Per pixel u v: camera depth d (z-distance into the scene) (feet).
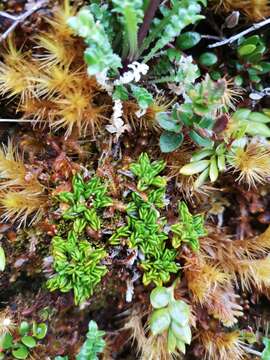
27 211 0.35
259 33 0.37
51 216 0.35
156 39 0.34
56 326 0.40
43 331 0.38
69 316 0.41
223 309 0.37
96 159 0.36
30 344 0.38
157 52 0.35
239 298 0.42
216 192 0.41
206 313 0.40
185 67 0.33
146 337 0.40
